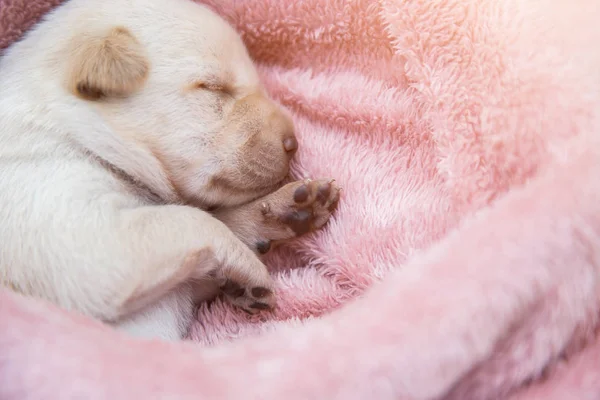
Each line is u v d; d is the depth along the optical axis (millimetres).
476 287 342
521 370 348
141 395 333
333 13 476
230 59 445
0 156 422
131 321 416
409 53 440
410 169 451
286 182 464
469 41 423
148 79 430
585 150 370
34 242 407
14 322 348
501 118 407
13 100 431
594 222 352
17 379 338
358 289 432
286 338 345
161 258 406
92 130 428
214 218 430
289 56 497
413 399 332
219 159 437
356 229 441
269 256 461
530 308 346
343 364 333
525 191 367
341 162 458
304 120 478
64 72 430
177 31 439
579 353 356
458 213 416
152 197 446
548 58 399
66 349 343
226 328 437
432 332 335
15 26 469
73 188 416
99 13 444
